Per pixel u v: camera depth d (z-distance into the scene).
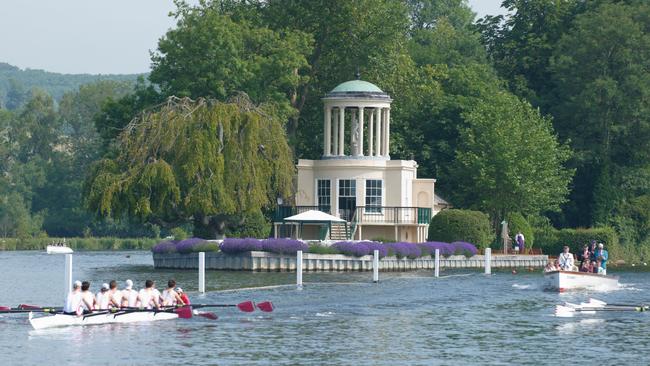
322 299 104.62
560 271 117.88
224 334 82.81
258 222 166.62
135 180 143.38
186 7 175.88
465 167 179.50
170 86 170.12
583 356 74.62
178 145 144.00
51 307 92.25
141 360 71.88
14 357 73.06
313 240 150.75
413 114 194.75
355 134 170.38
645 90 193.62
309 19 188.50
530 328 87.62
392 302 104.06
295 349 76.12
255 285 116.12
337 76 190.50
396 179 168.50
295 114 177.38
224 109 146.38
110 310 88.62
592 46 196.12
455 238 160.75
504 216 178.62
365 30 189.00
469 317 94.25
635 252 191.62
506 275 139.12
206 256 140.75
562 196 187.88
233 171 146.25
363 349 76.44
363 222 166.12
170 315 91.06
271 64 171.25
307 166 170.12
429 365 70.94
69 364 70.69
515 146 176.00
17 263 171.88
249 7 190.12
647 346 78.94
